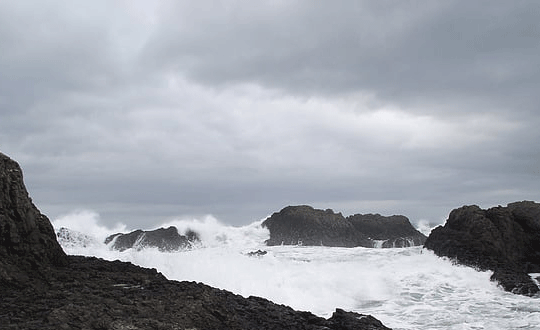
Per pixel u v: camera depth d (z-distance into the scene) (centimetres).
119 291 1373
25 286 1355
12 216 1524
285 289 2570
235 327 1378
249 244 6234
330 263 3494
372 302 2534
